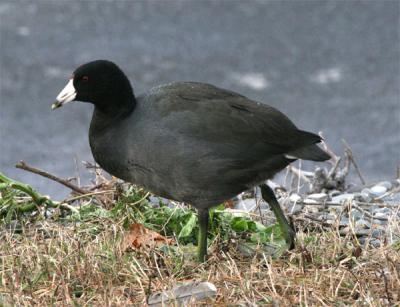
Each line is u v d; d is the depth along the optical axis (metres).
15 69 29.06
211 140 10.20
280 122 10.48
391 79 27.86
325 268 9.93
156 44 31.80
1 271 9.83
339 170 15.73
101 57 30.34
